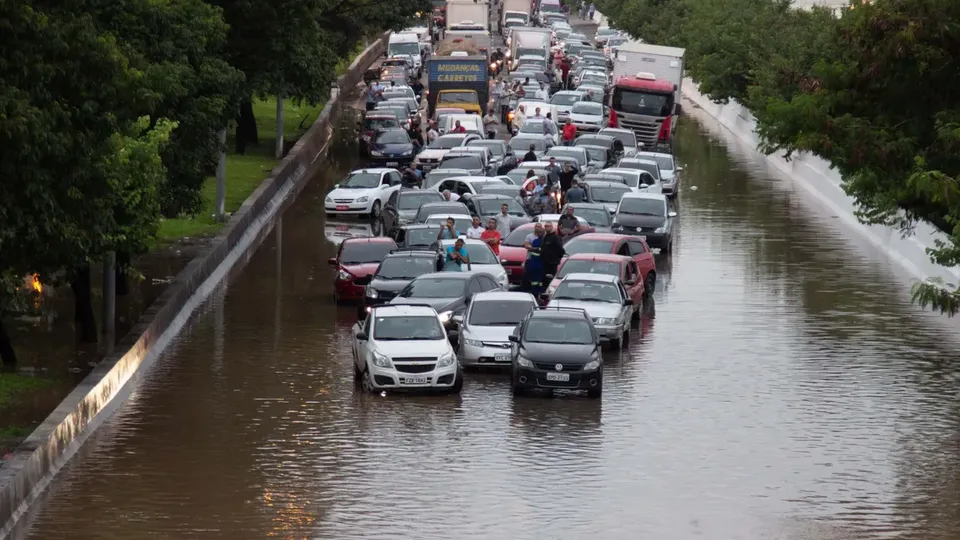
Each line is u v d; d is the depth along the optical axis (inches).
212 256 3132.4
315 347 2518.5
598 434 1980.8
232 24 4010.8
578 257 2822.3
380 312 2290.8
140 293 2878.9
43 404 2032.5
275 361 2409.0
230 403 2126.0
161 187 2571.4
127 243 2282.2
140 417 2044.8
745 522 1609.3
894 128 2224.4
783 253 3597.4
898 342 2618.1
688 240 3791.8
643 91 5728.3
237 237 3513.8
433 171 4269.2
